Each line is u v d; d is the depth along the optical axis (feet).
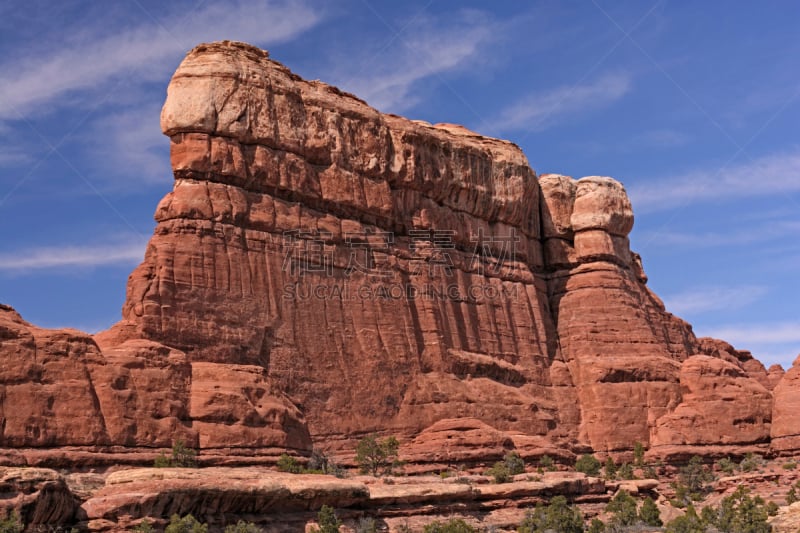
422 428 305.12
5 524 182.09
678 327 419.33
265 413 264.11
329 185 305.32
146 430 244.63
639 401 355.15
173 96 285.02
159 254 268.41
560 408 351.87
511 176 364.79
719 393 360.69
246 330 276.00
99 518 196.54
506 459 294.46
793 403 359.87
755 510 261.03
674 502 303.68
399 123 332.39
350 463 280.51
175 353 259.19
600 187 390.83
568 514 246.88
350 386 294.25
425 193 335.26
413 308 319.88
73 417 234.17
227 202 282.15
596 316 371.76
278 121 297.12
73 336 241.55
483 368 331.98
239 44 299.79
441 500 245.65
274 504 216.74
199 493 204.64
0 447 222.69
